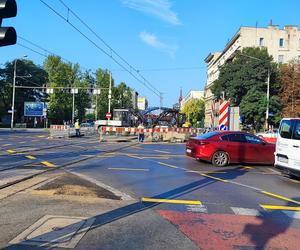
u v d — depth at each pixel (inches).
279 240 242.2
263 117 2349.9
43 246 215.6
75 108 3521.2
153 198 354.0
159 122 1994.3
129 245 222.5
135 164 615.2
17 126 3208.7
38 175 460.8
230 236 246.1
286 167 514.6
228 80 2650.1
